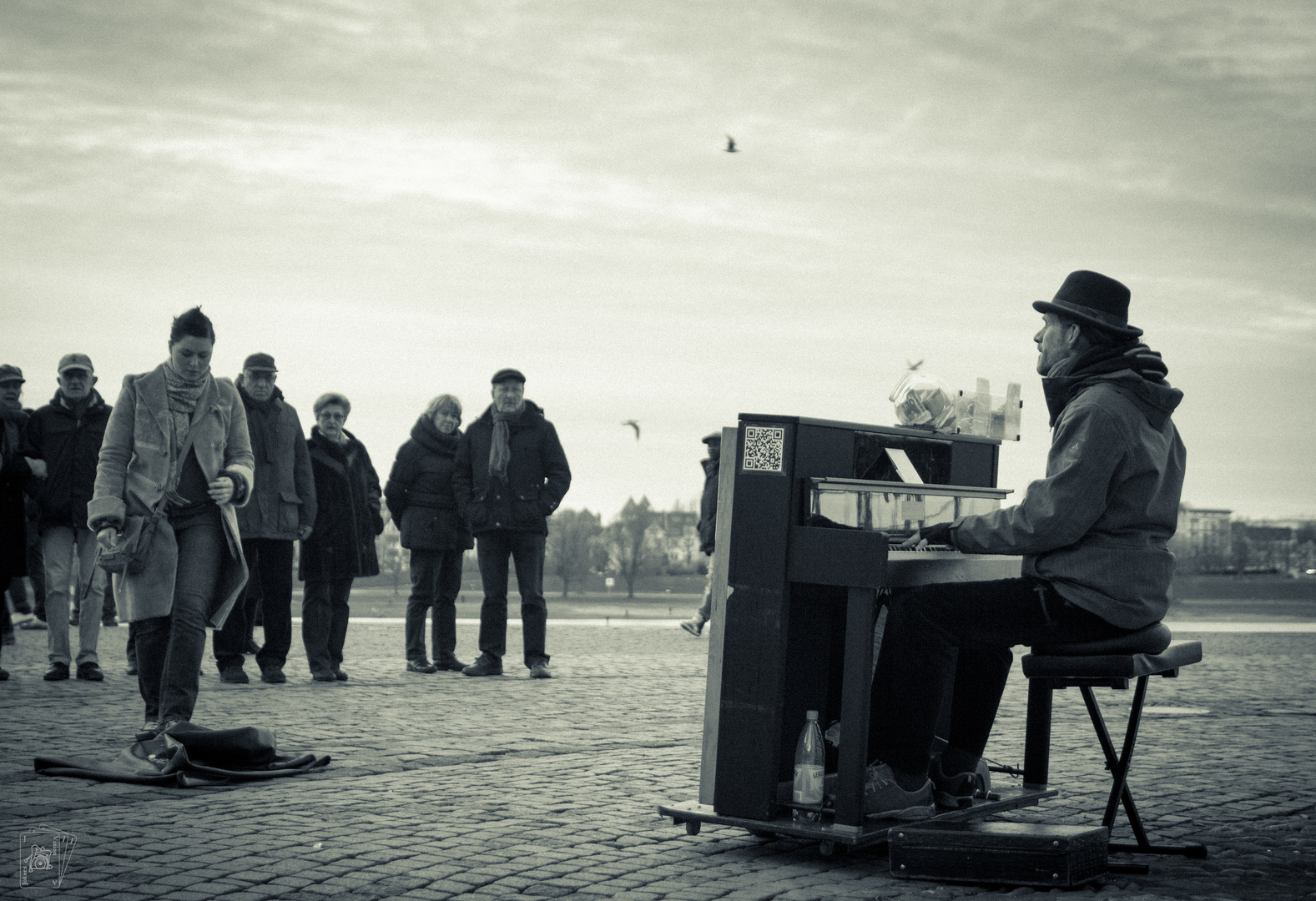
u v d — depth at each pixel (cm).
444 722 763
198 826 467
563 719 789
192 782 554
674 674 1109
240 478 615
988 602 431
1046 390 452
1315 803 549
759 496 443
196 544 616
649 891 386
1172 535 445
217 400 624
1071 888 396
